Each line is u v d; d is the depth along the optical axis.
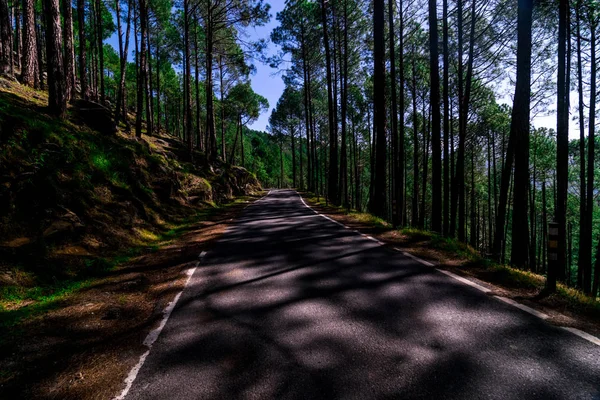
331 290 4.51
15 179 6.07
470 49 11.12
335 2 18.70
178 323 3.69
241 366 2.78
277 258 6.34
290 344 3.11
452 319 3.55
